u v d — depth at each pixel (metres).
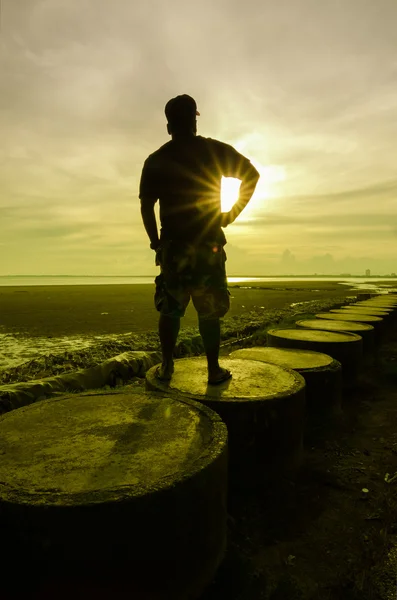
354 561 1.91
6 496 1.43
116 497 1.44
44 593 1.42
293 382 2.97
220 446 1.87
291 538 2.09
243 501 2.47
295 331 5.42
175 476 1.60
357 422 3.70
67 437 1.96
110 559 1.44
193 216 2.61
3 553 1.41
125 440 1.93
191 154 2.62
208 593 1.73
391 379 5.10
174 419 2.19
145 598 1.52
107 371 5.35
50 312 16.19
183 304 2.82
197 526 1.66
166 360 2.99
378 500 2.40
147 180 2.63
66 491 1.48
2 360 7.07
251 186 2.72
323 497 2.47
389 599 1.67
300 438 2.86
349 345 4.58
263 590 1.74
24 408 2.36
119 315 14.98
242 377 3.10
